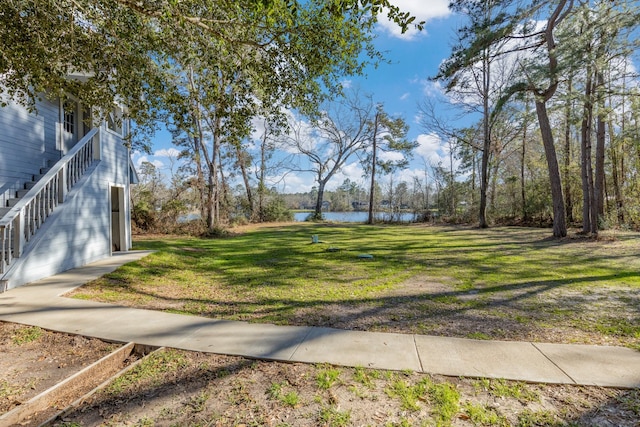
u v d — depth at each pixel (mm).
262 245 12586
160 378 2689
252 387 2541
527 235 14656
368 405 2285
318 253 10305
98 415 2227
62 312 4188
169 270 7430
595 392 2404
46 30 3865
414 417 2152
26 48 3820
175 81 6766
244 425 2100
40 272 5898
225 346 3234
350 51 4336
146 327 3727
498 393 2406
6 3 3539
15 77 4422
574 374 2652
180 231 17156
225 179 23750
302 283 6262
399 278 6609
